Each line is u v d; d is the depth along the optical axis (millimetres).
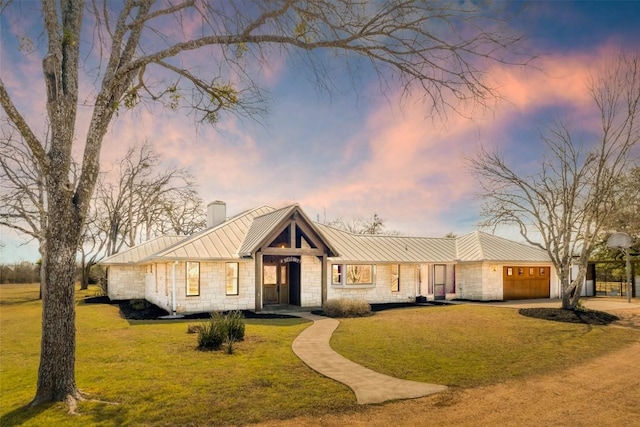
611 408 6824
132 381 7840
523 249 27953
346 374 8484
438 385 7867
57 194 6734
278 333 13109
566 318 16266
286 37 7562
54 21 6719
